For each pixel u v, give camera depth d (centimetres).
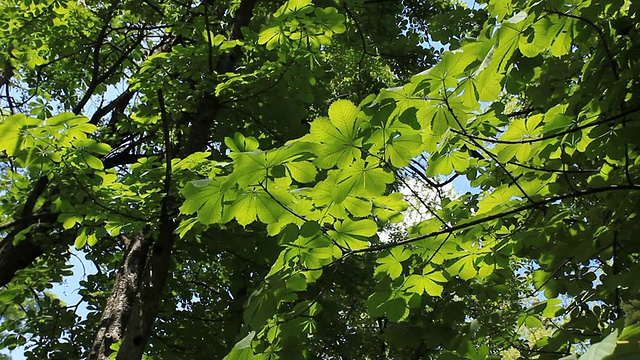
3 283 779
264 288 277
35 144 368
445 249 311
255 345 284
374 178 239
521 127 279
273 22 435
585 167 379
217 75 577
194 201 231
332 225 282
